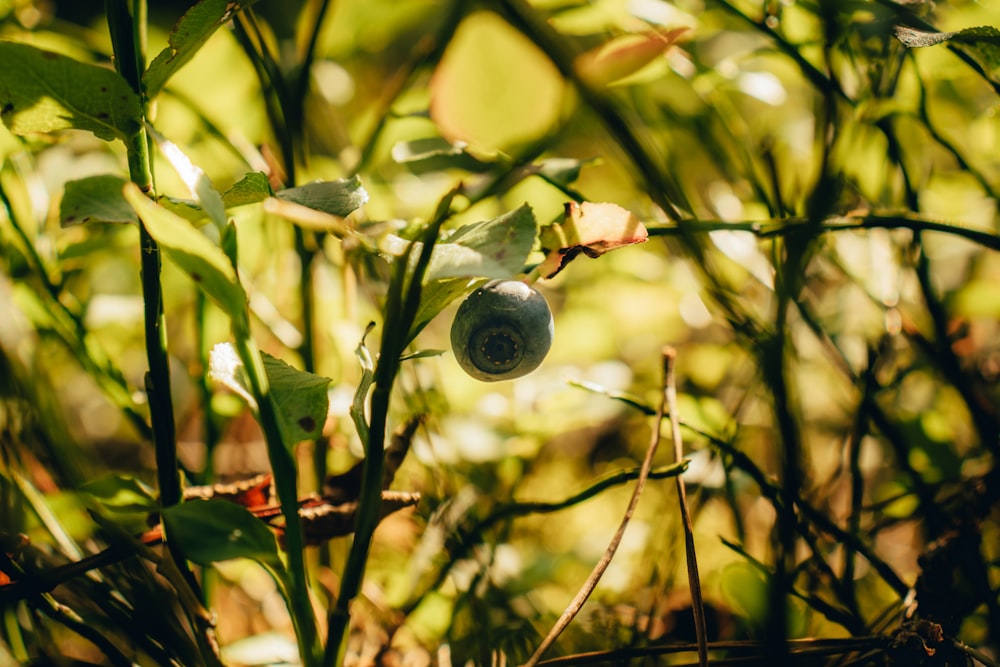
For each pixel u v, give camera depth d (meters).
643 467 0.14
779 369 0.16
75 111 0.12
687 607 0.17
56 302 0.16
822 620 0.17
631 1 0.18
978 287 0.18
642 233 0.13
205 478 0.17
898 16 0.16
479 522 0.17
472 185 0.17
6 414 0.16
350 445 0.17
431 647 0.16
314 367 0.17
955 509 0.16
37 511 0.15
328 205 0.13
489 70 0.17
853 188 0.18
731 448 0.16
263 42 0.18
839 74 0.17
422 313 0.12
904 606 0.15
